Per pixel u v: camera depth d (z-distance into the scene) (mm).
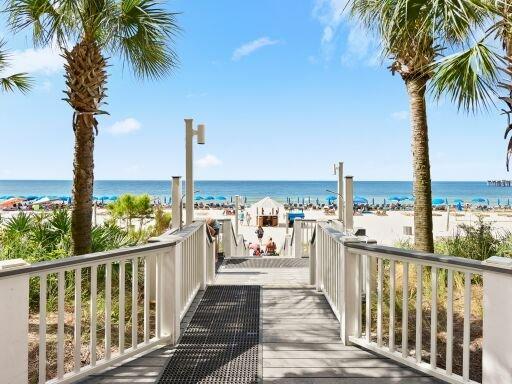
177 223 4863
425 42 4160
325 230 4656
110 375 2846
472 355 3271
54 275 4730
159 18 5293
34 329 3836
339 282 3883
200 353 3256
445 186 130000
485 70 3535
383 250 3053
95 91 5188
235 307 4590
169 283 3438
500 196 82062
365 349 3346
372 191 103500
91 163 5293
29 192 98875
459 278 5145
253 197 82938
